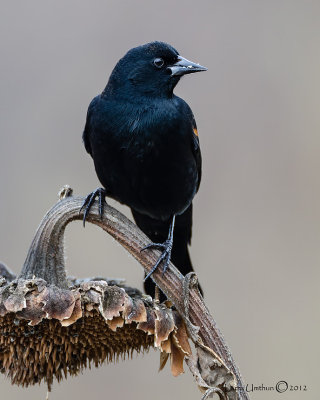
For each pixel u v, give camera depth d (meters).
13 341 6.13
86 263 13.89
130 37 15.57
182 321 6.40
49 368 6.24
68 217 6.62
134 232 6.73
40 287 6.07
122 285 6.50
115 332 6.23
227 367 6.17
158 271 6.62
